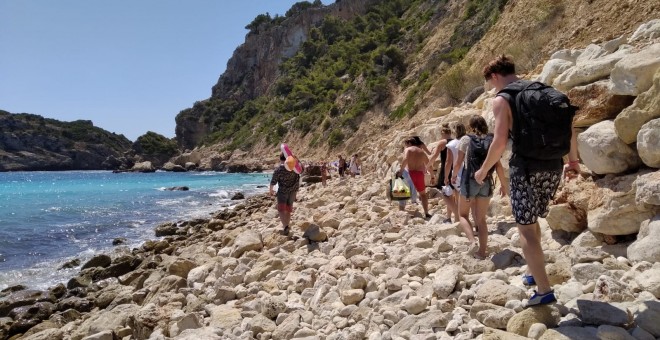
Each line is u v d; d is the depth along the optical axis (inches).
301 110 3526.1
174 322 211.6
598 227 194.5
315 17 4926.2
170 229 609.3
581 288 159.6
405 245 275.3
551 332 130.8
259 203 756.0
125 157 5059.1
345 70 3710.6
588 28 664.4
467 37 2047.2
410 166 361.1
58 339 249.1
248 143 3727.9
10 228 688.4
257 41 5393.7
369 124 2416.3
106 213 860.0
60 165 5177.2
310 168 1312.7
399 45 2783.0
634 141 201.8
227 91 5433.1
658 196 171.5
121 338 227.0
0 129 5201.8
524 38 983.0
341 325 182.1
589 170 224.2
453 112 610.5
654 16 528.4
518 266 202.7
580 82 261.7
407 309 178.1
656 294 144.6
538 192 144.3
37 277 421.4
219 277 295.0
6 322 300.0
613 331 124.3
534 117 137.5
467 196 226.2
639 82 210.7
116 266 403.2
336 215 434.3
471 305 170.6
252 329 190.7
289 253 328.5
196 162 4065.0
